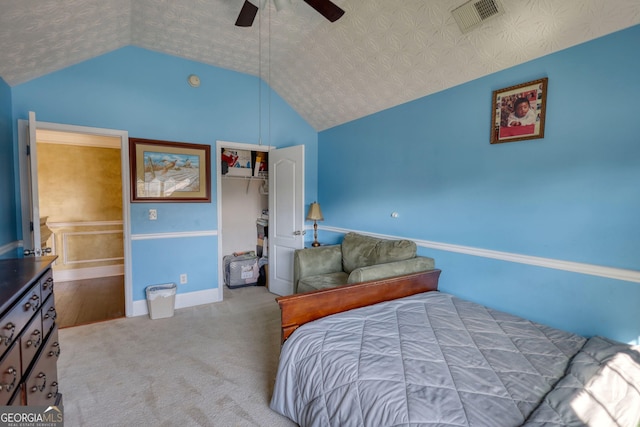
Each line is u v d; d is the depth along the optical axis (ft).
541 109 6.45
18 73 7.93
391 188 10.18
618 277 5.53
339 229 12.53
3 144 7.64
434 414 3.59
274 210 12.97
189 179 11.08
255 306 11.44
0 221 7.23
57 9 6.57
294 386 5.29
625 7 5.13
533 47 6.37
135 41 9.67
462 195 8.10
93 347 8.23
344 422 4.14
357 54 8.97
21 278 4.15
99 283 14.37
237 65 11.32
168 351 8.05
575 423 3.37
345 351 4.97
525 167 6.81
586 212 5.92
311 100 12.05
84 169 15.01
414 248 8.79
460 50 7.25
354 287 6.79
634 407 3.71
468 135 7.89
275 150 12.74
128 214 10.14
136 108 10.05
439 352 4.92
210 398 6.19
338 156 12.51
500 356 4.85
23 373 3.88
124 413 5.75
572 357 4.88
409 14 7.11
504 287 7.27
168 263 10.96
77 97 9.14
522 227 6.91
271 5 7.94
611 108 5.55
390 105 10.02
